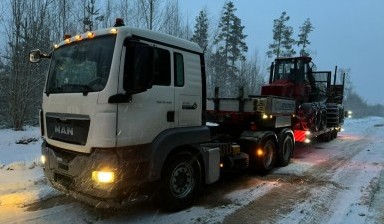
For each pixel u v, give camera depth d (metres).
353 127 22.84
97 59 4.71
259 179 7.56
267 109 7.89
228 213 5.43
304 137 10.29
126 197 4.75
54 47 5.57
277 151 8.56
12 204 5.64
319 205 5.82
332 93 15.65
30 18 17.31
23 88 16.77
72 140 4.78
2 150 10.66
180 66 5.45
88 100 4.57
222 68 34.25
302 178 7.65
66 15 19.73
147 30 4.96
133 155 4.71
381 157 10.39
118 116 4.50
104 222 5.02
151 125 4.93
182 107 5.46
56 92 5.18
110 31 4.66
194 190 5.73
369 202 5.98
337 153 11.18
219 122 8.66
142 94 4.79
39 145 11.84
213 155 6.09
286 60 12.13
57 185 5.11
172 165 5.33
